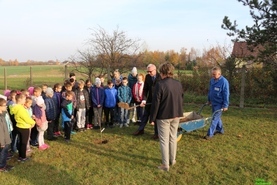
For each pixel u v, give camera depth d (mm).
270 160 5941
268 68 12344
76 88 8438
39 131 6781
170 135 5508
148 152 6473
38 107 6793
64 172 5473
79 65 16859
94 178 5191
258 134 7809
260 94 13062
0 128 5375
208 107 12039
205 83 15031
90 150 6691
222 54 16828
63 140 7508
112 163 5883
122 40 29500
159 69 5363
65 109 7328
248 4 10766
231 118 9727
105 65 16531
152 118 5199
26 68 46594
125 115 8820
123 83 8797
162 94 5094
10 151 6488
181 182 5016
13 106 6090
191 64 19406
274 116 9961
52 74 30844
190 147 6762
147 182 5031
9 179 5188
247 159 6000
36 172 5488
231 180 5059
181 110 5316
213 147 6758
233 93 13836
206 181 5051
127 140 7414
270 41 10742
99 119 8578
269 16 10625
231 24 11156
